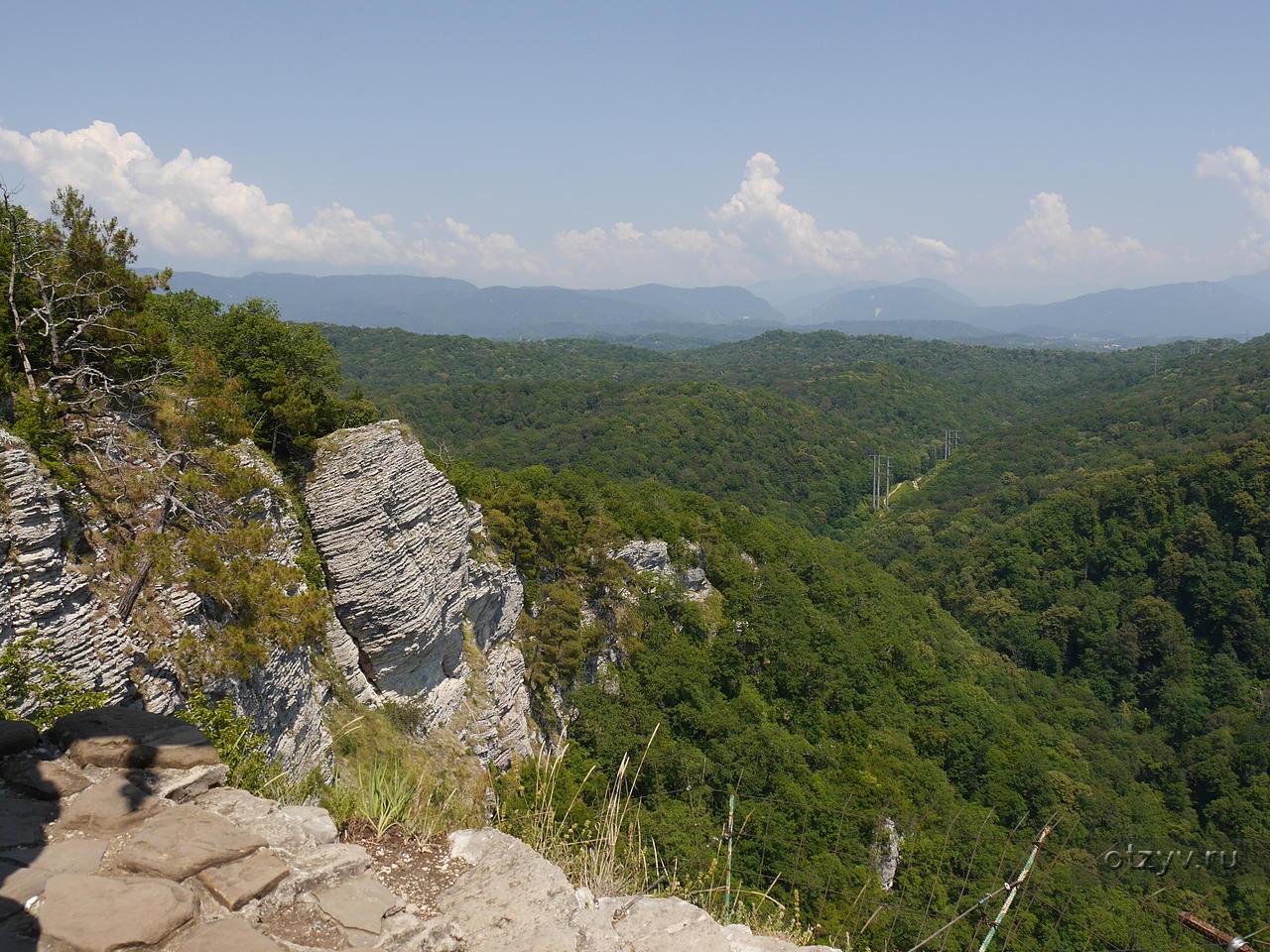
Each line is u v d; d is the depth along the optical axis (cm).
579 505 5484
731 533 6594
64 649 1416
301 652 2217
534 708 3709
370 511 2744
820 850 2542
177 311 3288
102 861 498
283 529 2506
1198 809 5434
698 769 3209
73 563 1585
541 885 557
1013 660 8225
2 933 421
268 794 933
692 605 5156
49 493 1523
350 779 718
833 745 4462
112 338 2052
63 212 2078
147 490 1878
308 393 2964
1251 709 6806
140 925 429
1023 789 4684
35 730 636
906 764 4331
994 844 2761
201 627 1811
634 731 3938
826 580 6328
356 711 2511
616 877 709
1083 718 6625
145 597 1705
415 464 3092
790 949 580
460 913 528
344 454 2777
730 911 774
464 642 3400
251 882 485
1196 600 8106
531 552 4109
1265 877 3231
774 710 4891
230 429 2212
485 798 2584
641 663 4453
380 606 2733
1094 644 8062
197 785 595
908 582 9956
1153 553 8788
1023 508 11675
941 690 5478
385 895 514
